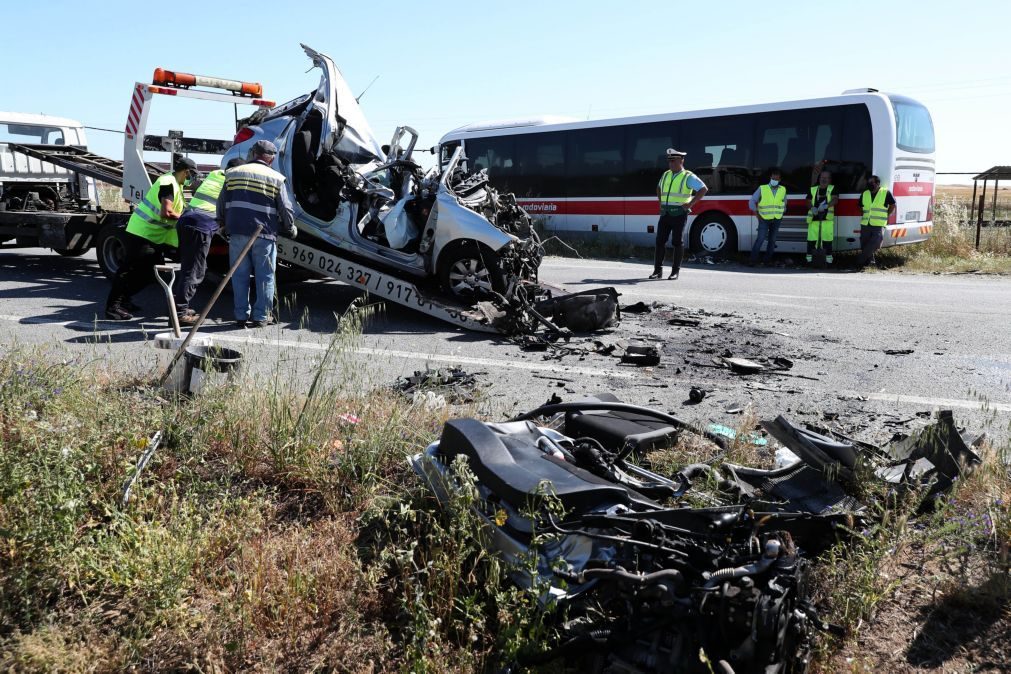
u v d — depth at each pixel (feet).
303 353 22.82
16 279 35.22
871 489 12.39
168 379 16.24
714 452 15.08
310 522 12.56
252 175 25.76
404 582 10.35
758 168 54.29
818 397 19.99
